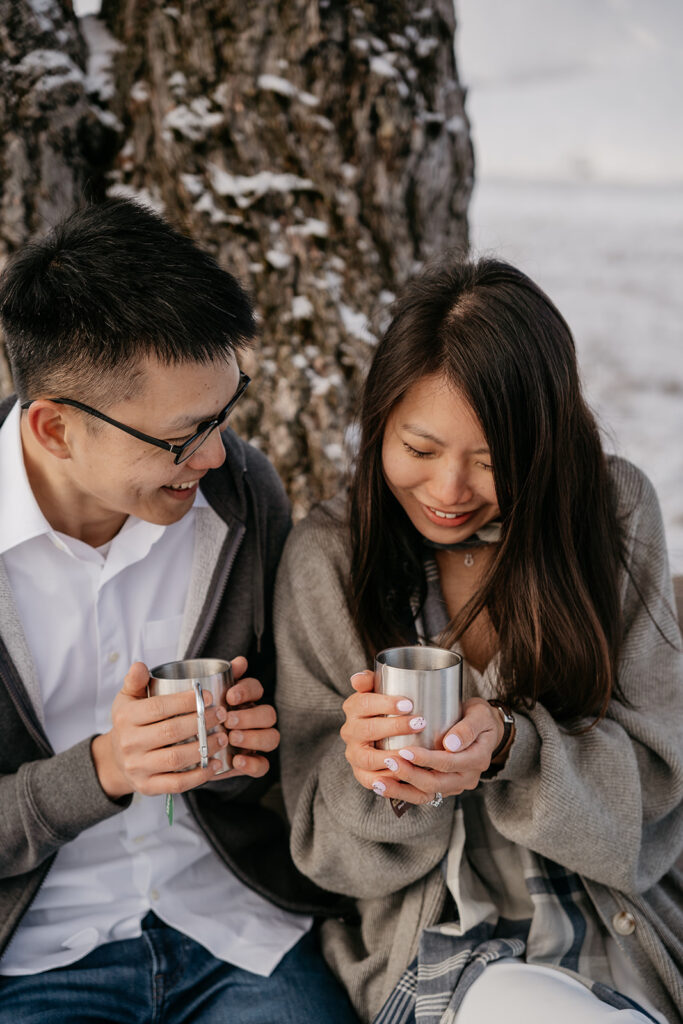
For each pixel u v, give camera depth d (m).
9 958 1.36
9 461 1.33
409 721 1.09
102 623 1.41
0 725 1.34
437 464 1.30
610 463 1.53
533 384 1.27
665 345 8.55
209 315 1.13
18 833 1.27
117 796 1.27
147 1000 1.36
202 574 1.46
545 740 1.32
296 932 1.49
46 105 1.95
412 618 1.48
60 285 1.12
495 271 1.32
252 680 1.23
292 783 1.50
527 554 1.35
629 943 1.32
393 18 2.02
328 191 2.05
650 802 1.38
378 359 1.35
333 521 1.54
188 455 1.18
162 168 2.06
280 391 2.10
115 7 2.06
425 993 1.24
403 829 1.30
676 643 1.49
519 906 1.39
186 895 1.47
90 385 1.13
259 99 1.98
